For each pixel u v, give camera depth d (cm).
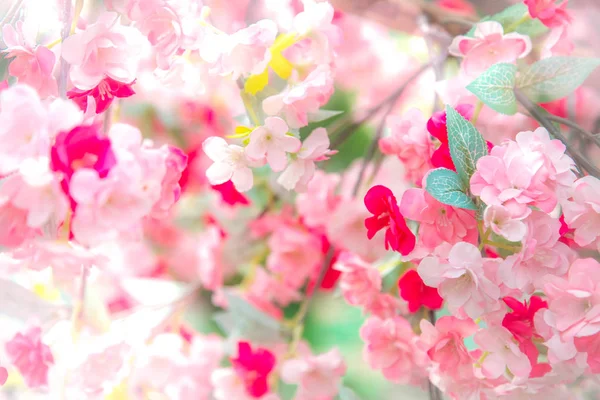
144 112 89
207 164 92
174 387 77
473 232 58
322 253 87
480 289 56
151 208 56
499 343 58
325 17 61
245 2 71
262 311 88
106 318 64
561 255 56
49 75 58
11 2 62
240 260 93
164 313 87
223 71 60
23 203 52
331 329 101
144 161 54
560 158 56
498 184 55
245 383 81
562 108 72
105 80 59
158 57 59
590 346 56
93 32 56
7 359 62
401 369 69
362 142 91
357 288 71
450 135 57
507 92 62
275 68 62
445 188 56
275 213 89
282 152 60
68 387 63
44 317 64
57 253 55
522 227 54
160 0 58
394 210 59
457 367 62
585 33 75
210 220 94
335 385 79
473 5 76
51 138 52
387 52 90
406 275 67
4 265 60
